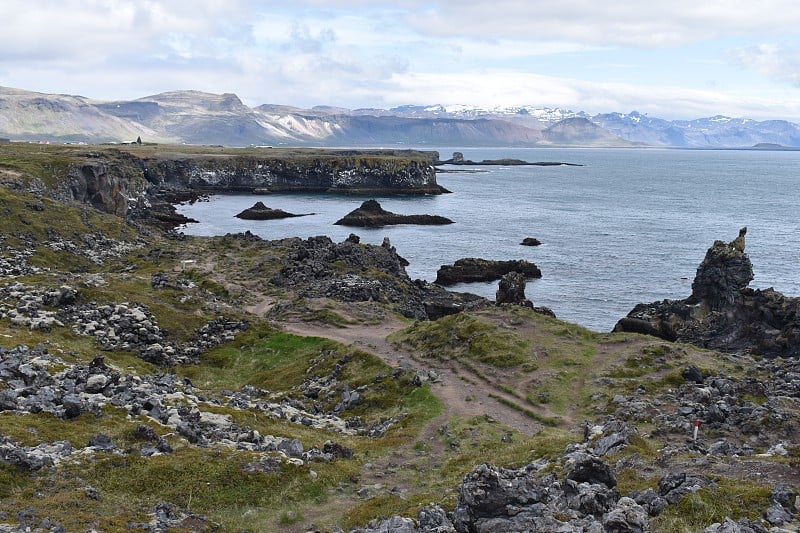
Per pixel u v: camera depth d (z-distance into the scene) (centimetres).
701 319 10200
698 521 2517
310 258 12000
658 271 15375
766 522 2458
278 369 7106
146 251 13050
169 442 3844
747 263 10138
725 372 5794
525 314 7362
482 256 17188
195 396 5188
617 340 6619
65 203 15112
